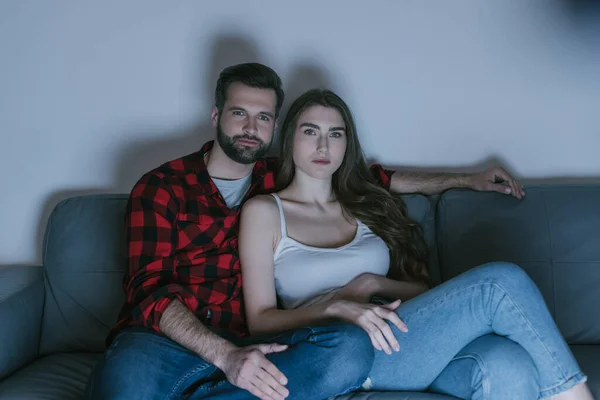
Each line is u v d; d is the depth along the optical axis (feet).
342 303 5.42
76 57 7.43
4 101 7.50
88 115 7.54
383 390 5.36
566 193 6.91
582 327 6.57
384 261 6.37
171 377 5.05
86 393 5.08
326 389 4.84
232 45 7.47
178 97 7.53
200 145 7.61
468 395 5.00
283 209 6.28
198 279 6.06
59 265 6.62
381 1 7.46
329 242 6.30
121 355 5.09
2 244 7.75
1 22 7.38
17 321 6.12
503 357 4.90
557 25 7.54
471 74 7.63
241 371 4.79
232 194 6.53
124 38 7.41
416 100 7.66
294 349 4.98
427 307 5.34
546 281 6.66
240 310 6.13
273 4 7.43
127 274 5.85
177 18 7.40
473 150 7.76
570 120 7.72
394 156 7.78
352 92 7.64
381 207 6.74
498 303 5.14
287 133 6.58
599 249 6.68
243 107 6.21
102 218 6.68
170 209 5.96
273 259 6.05
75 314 6.55
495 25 7.54
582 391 5.06
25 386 5.62
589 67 7.62
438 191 7.15
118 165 7.62
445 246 6.84
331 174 6.53
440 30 7.54
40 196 7.66
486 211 6.82
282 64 7.56
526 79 7.64
